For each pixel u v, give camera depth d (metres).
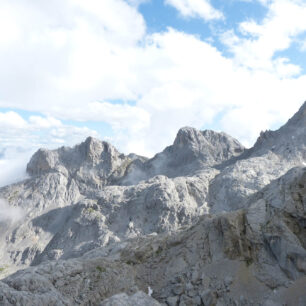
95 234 161.25
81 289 44.25
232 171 171.75
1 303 32.16
